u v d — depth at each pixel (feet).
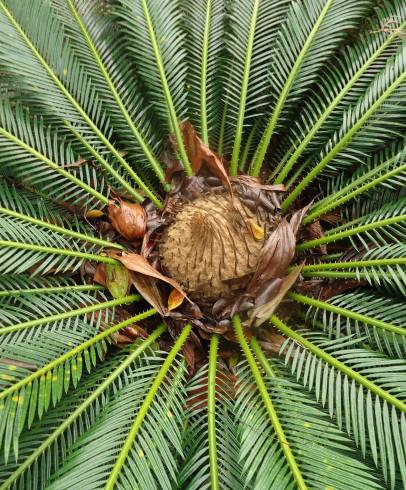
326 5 3.73
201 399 3.11
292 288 3.50
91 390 2.91
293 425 2.51
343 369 2.74
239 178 3.76
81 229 3.80
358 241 3.67
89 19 3.84
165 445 2.50
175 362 3.27
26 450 2.59
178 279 3.51
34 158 3.42
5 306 2.98
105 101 3.85
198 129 4.13
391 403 2.51
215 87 4.07
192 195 3.76
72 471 2.33
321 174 3.85
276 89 3.83
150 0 3.82
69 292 3.25
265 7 3.90
